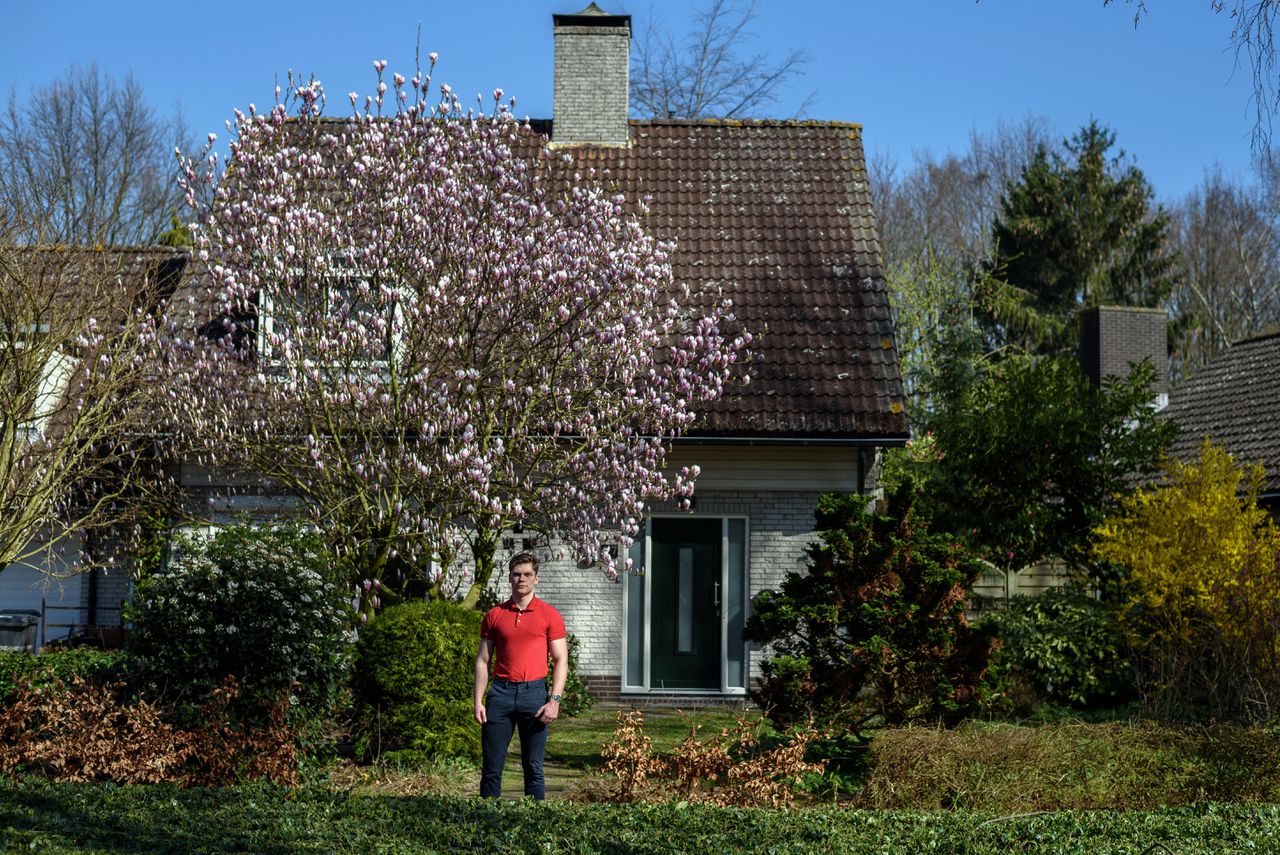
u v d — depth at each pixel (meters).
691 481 13.88
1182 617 14.27
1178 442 22.48
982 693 11.30
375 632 11.34
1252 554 13.66
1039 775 9.20
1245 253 46.19
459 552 14.35
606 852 6.64
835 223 18.86
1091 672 15.35
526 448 13.41
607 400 13.63
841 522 11.70
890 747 9.66
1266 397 21.95
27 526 13.12
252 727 10.54
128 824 6.91
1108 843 7.05
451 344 12.59
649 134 20.33
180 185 13.98
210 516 15.36
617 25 20.20
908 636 11.30
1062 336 38.78
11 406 12.54
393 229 13.27
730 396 16.14
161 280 16.73
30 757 9.42
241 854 6.34
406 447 13.00
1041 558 17.83
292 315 13.28
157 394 13.77
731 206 19.09
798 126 20.61
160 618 10.72
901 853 6.82
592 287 12.99
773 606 11.59
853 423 15.92
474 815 7.36
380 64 13.87
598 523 13.59
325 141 14.20
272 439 13.52
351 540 13.09
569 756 12.15
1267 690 12.66
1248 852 6.94
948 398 28.47
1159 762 9.43
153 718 9.83
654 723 14.70
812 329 17.16
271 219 12.82
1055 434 16.78
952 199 46.34
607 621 16.45
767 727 13.18
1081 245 41.97
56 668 11.55
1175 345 41.56
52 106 29.80
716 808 7.91
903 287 32.69
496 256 12.94
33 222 13.19
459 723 11.32
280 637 10.70
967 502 17.56
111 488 15.66
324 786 8.86
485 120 14.38
